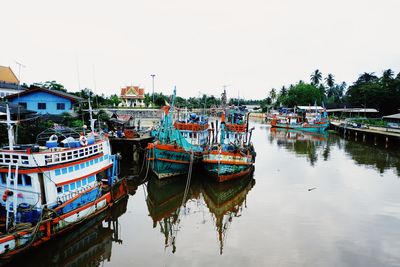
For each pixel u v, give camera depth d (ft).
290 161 137.80
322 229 64.59
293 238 60.64
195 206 81.15
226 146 104.58
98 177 75.20
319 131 267.18
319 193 88.84
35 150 56.49
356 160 139.85
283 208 76.79
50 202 55.98
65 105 144.05
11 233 47.47
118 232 64.34
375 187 95.20
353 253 55.01
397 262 52.13
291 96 411.13
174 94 104.32
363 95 321.73
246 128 124.16
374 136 201.26
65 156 58.95
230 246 57.57
